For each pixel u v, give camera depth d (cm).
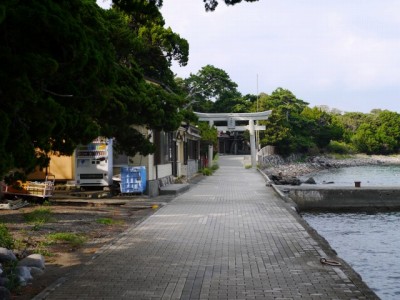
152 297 674
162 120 1653
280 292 693
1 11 598
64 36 706
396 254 1456
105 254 965
